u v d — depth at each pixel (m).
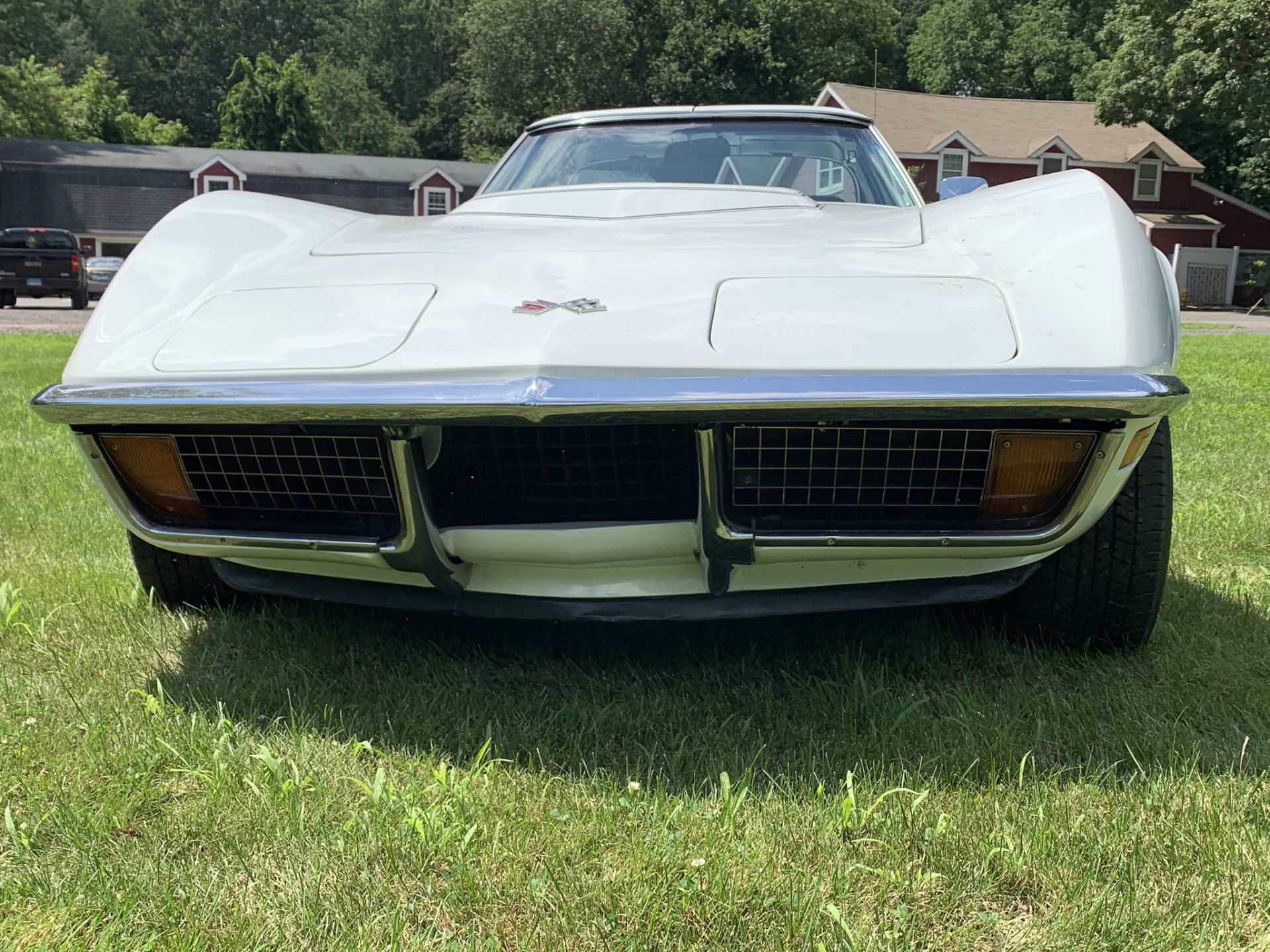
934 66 41.25
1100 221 1.66
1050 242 1.66
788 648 1.94
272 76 46.88
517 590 1.71
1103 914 1.13
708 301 1.58
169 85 57.75
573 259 1.77
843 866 1.21
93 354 1.65
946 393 1.39
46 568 2.42
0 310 17.89
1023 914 1.15
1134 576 1.80
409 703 1.69
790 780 1.43
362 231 2.12
